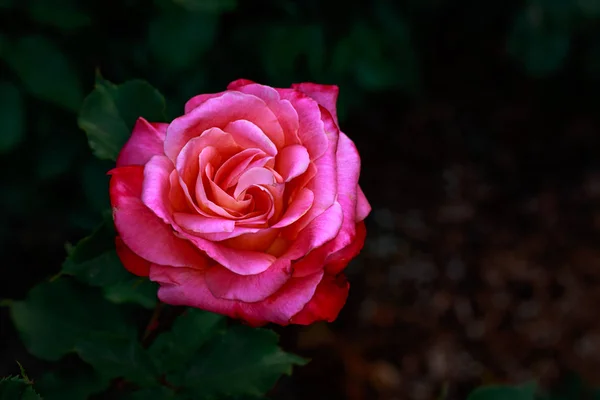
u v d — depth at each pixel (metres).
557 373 1.35
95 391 0.70
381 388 1.31
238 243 0.62
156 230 0.61
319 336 1.33
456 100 1.63
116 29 0.98
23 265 1.23
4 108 0.88
